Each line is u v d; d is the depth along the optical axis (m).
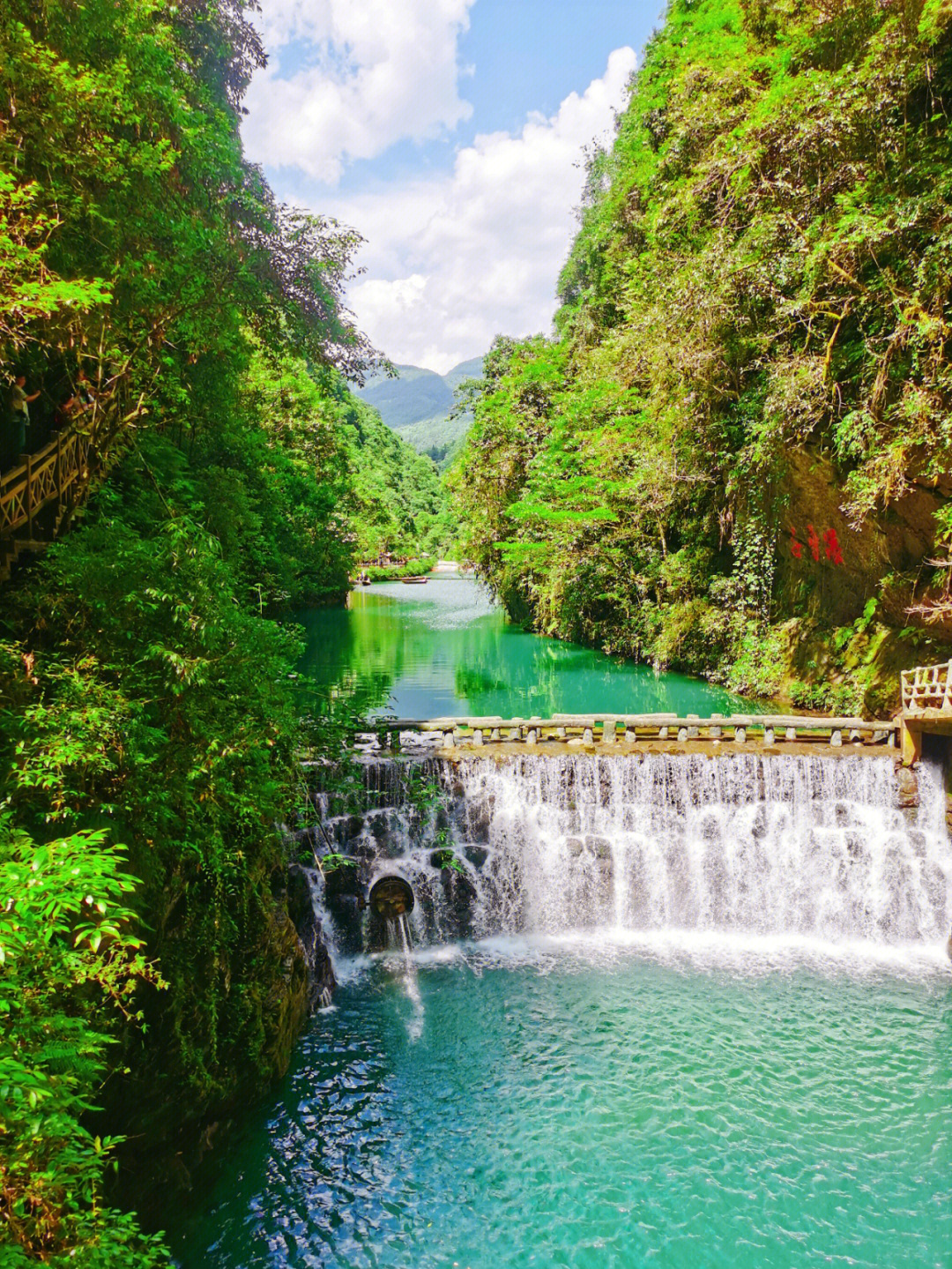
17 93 7.50
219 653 7.61
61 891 4.07
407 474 129.38
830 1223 7.29
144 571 7.07
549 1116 8.59
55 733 5.93
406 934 12.27
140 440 13.09
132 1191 6.58
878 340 13.91
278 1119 8.45
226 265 11.80
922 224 13.12
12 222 7.56
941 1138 8.30
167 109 10.08
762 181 15.91
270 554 29.17
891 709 15.73
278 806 9.28
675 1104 8.77
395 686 24.05
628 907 13.11
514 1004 10.73
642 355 23.59
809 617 20.00
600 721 14.57
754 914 13.09
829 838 13.12
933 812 13.16
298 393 37.97
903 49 13.86
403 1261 6.85
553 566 31.25
